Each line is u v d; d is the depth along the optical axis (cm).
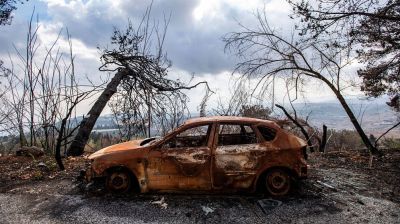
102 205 616
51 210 602
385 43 1008
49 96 1223
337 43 1026
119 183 663
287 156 649
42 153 1099
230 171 638
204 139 710
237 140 692
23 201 652
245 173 638
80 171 785
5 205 632
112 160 654
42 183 770
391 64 1042
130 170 651
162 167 643
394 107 1188
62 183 759
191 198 643
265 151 644
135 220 555
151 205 612
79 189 709
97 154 684
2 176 834
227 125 669
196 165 637
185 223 546
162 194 660
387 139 1279
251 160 641
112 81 1261
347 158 1042
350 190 712
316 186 721
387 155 1070
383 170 881
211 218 563
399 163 952
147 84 1253
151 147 654
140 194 658
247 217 568
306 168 657
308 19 960
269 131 668
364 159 1023
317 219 563
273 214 579
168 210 593
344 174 840
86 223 546
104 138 1329
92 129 1208
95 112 1203
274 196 652
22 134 1227
